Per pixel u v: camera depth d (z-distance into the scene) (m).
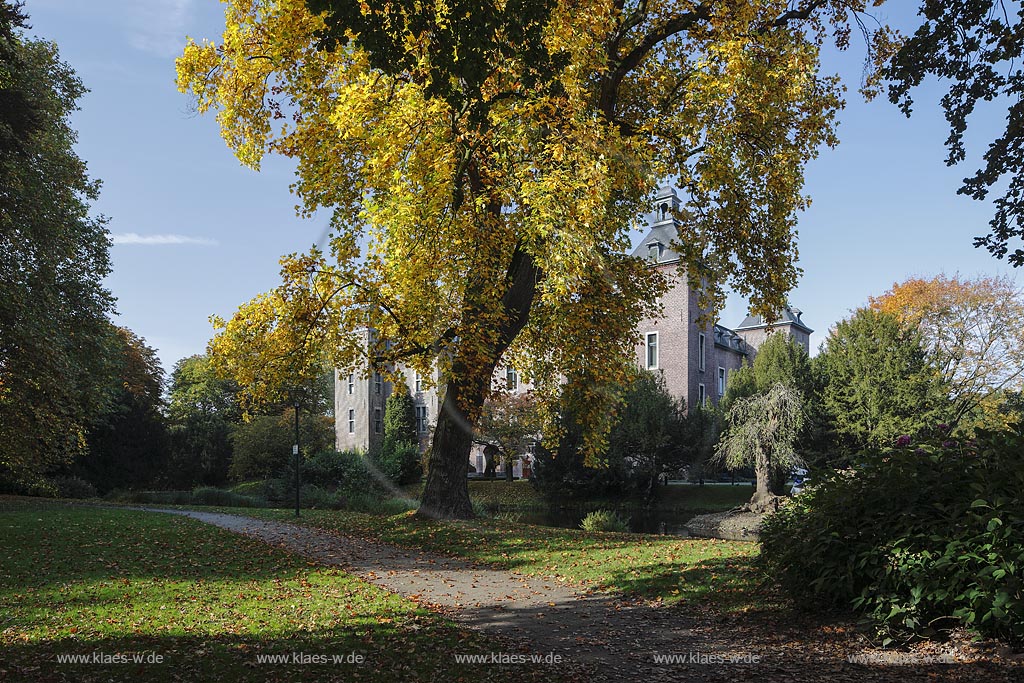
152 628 7.33
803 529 7.47
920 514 6.44
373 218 13.55
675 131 15.47
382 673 5.70
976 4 10.04
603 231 14.52
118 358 28.02
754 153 16.81
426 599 9.25
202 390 56.88
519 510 36.03
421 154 12.81
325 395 61.72
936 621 6.04
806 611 7.30
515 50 7.38
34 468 24.72
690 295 48.50
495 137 12.32
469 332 14.20
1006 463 6.23
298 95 16.70
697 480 45.22
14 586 9.82
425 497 17.31
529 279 16.12
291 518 20.69
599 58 12.73
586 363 16.28
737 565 10.00
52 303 21.70
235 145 16.77
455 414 17.19
